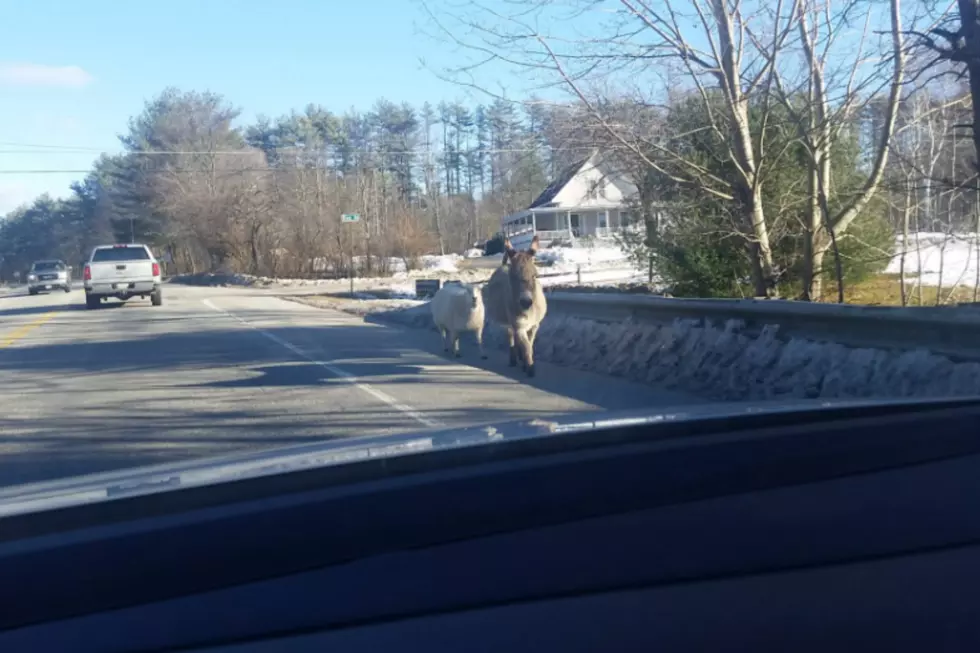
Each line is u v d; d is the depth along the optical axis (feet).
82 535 8.43
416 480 9.82
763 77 45.14
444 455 10.39
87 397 36.45
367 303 91.50
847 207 45.83
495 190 238.89
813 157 43.39
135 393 36.94
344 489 9.53
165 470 11.19
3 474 23.70
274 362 45.37
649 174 55.31
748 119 50.52
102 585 8.34
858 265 55.57
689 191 55.01
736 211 52.39
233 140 239.30
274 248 188.85
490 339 51.98
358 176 209.05
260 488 9.45
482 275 159.22
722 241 56.24
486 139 241.35
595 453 10.94
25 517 8.69
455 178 257.34
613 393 33.78
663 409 13.89
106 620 8.21
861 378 27.61
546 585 9.20
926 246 50.29
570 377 38.11
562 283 106.32
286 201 191.31
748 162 47.03
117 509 8.96
